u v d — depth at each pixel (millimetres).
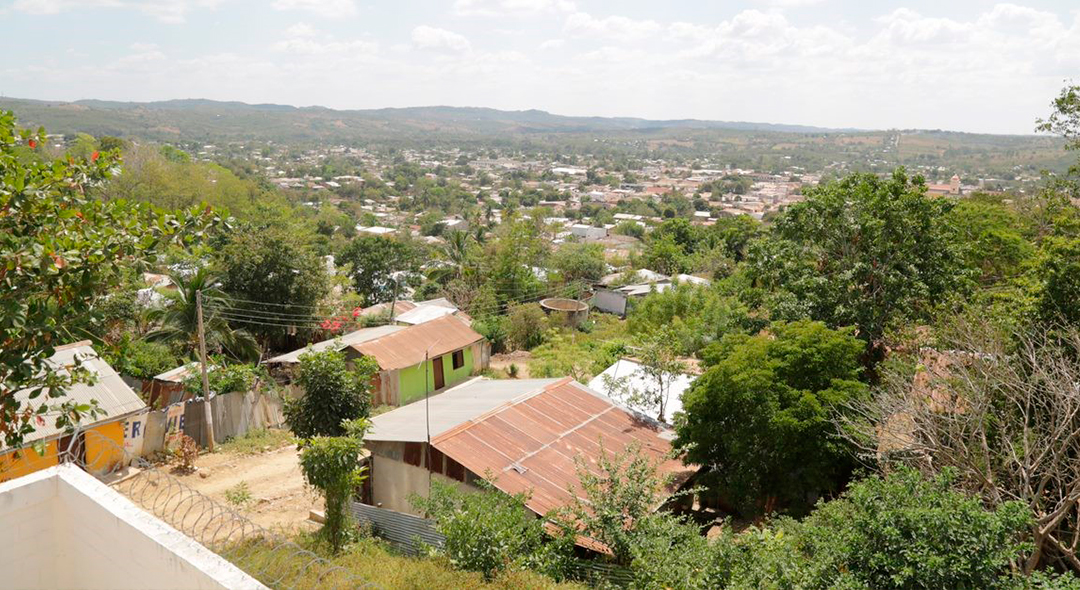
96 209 6938
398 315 35062
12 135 6949
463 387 19828
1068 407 10383
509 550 10805
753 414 14562
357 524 12477
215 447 19125
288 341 31938
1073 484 9891
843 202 21469
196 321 24500
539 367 27750
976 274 21484
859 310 20297
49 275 6199
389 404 24516
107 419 15695
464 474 13570
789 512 14539
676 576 9516
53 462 14406
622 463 14086
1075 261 14680
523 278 45562
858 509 9422
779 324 19453
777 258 22359
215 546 7312
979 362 12359
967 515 8281
